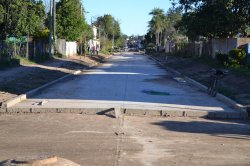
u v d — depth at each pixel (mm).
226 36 40625
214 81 20266
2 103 15227
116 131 11703
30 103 16359
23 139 10664
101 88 22797
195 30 41656
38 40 46938
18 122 12984
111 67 45219
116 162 8648
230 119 14539
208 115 14688
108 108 14805
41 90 21438
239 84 22859
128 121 13336
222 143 10555
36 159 5180
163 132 11773
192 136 11320
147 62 59531
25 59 37781
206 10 39562
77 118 13695
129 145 10094
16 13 37250
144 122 13289
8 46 34250
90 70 39594
